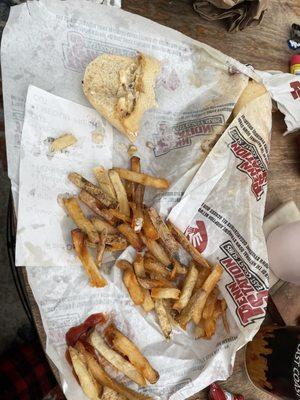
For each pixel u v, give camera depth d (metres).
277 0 0.55
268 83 0.52
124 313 0.43
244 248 0.45
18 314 0.63
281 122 0.54
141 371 0.41
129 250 0.43
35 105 0.40
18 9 0.40
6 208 0.62
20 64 0.41
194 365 0.43
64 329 0.40
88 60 0.44
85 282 0.41
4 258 0.62
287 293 0.52
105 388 0.40
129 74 0.44
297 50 0.55
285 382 0.45
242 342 0.43
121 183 0.43
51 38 0.42
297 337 0.45
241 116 0.47
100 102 0.43
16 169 0.39
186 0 0.49
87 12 0.43
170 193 0.45
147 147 0.46
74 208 0.40
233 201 0.46
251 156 0.47
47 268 0.40
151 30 0.45
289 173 0.54
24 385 0.55
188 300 0.44
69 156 0.42
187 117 0.48
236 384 0.49
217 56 0.47
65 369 0.39
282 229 0.49
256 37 0.53
